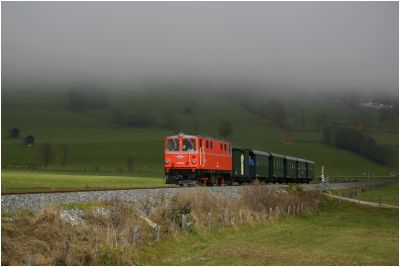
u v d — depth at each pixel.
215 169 48.91
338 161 185.00
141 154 171.62
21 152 168.00
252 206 43.62
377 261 28.05
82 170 126.00
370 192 92.50
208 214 34.28
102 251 22.75
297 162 80.31
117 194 31.86
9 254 19.55
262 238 35.53
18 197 25.78
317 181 109.00
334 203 63.78
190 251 27.95
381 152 192.62
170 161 45.78
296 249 31.47
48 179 63.16
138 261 23.92
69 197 28.41
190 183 45.28
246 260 26.58
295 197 56.19
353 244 34.84
